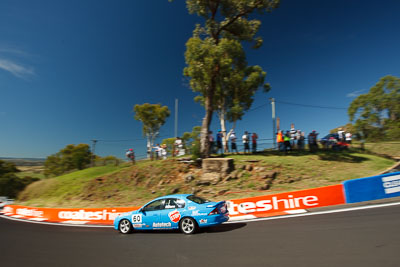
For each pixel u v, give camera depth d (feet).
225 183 47.96
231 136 65.92
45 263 18.37
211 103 59.57
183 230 24.52
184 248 19.38
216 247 18.76
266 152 64.44
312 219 24.76
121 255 18.97
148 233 26.89
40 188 76.13
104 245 22.95
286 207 31.17
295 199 31.07
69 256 19.86
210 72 55.98
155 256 17.92
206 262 15.57
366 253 14.14
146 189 53.31
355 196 29.71
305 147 65.62
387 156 57.72
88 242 24.91
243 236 21.43
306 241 17.76
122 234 27.81
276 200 31.76
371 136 82.64
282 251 16.15
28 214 49.21
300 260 14.17
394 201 27.04
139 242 22.94
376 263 12.61
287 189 41.29
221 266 14.57
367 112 84.74
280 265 13.75
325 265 13.06
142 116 123.13
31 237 29.73
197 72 56.18
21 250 23.09
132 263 16.78
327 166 49.19
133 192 53.21
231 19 59.21
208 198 43.62
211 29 58.44
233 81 74.90
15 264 18.60
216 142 64.64
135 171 61.21
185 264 15.57
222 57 55.88
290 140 63.82
